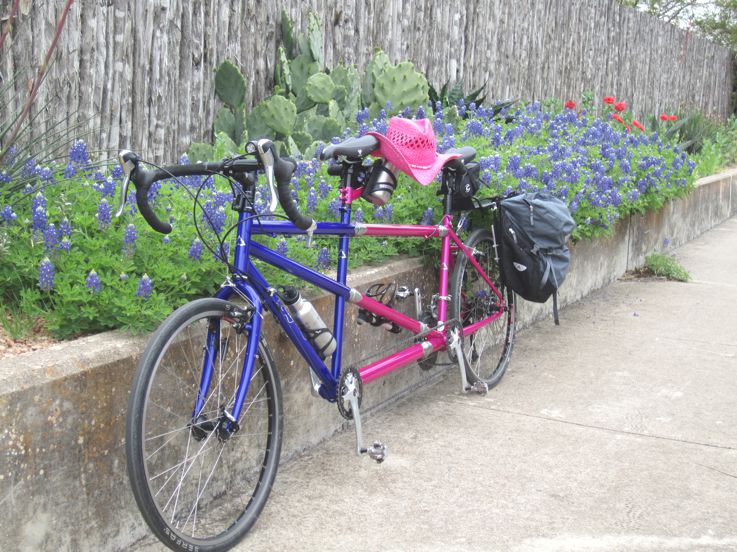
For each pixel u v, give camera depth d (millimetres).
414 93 6898
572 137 7316
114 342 2779
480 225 5145
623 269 7887
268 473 3057
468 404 4379
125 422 2602
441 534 3027
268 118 5762
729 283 7754
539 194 4711
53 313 2938
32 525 2447
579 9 11727
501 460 3672
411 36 7980
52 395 2477
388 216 4523
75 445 2564
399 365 3816
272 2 6297
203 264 3273
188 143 5574
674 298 7012
